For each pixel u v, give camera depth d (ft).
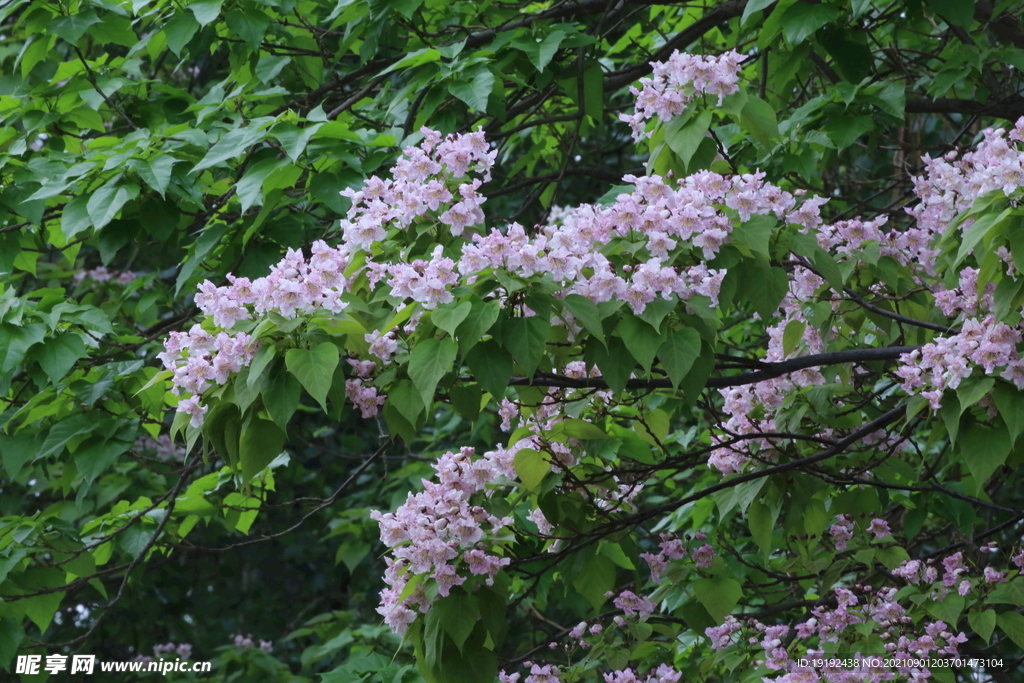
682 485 30.94
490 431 30.89
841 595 20.35
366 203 16.02
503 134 24.99
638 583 18.71
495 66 21.91
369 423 51.83
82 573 22.59
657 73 16.85
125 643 49.47
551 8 24.04
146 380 21.85
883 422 16.96
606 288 13.56
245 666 38.58
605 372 13.85
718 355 16.80
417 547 15.28
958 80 21.36
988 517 27.61
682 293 13.83
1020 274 13.98
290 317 12.60
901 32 29.07
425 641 15.38
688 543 21.77
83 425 20.76
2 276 22.31
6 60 32.50
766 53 25.23
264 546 52.75
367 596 49.37
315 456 49.19
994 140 14.53
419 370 12.85
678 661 24.14
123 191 19.60
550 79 22.47
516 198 42.39
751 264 15.14
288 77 28.86
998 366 14.32
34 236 24.40
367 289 15.46
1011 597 18.93
